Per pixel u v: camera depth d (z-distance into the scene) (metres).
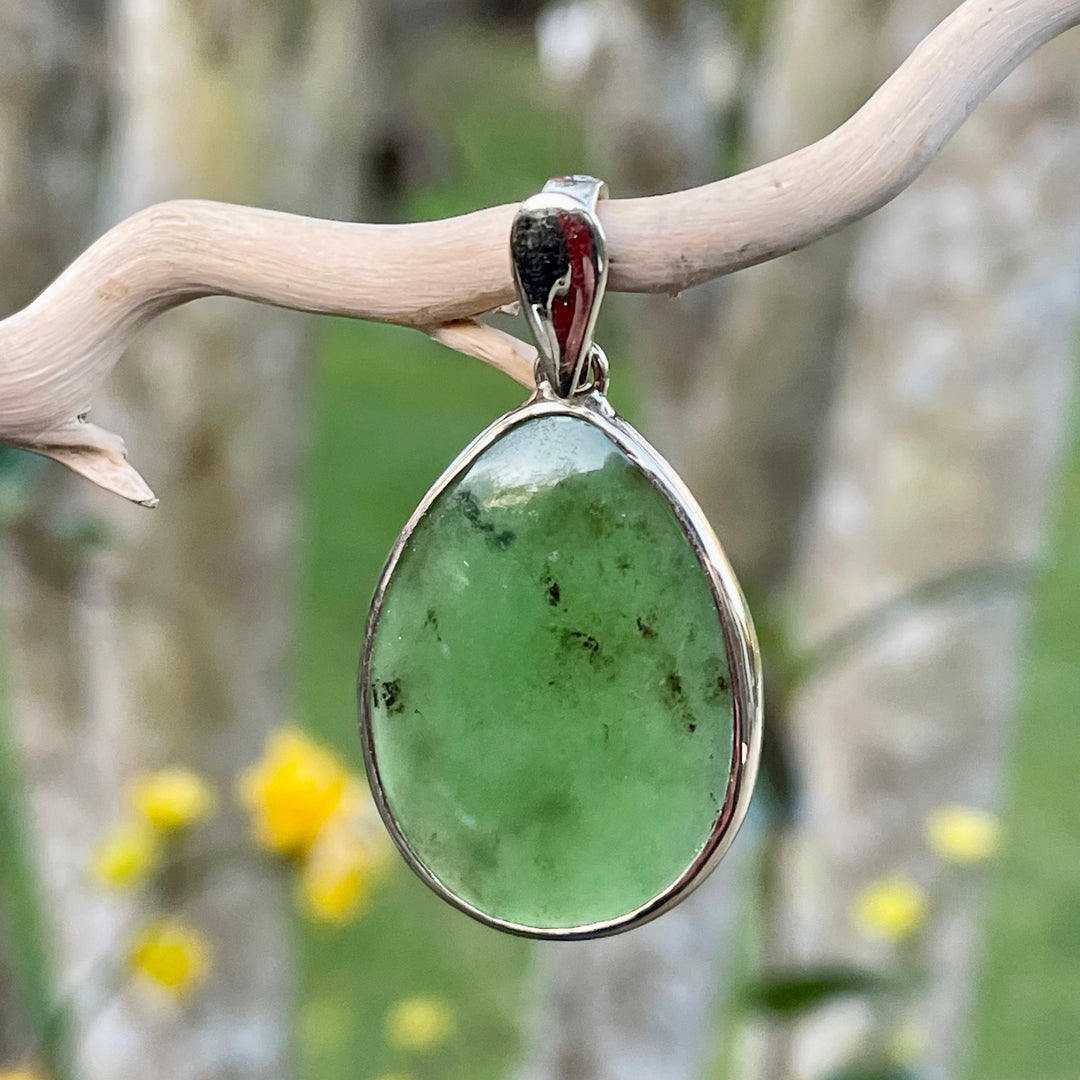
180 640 0.51
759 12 0.53
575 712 0.38
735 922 0.66
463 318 0.37
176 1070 0.53
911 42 0.44
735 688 0.37
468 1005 0.77
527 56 1.07
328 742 0.94
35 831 0.56
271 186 0.48
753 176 0.37
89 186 0.50
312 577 1.18
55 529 0.47
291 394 0.52
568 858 0.38
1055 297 0.45
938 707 0.48
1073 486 1.27
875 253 0.47
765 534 0.52
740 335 0.51
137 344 0.48
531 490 0.38
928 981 0.46
